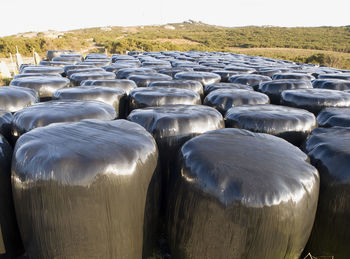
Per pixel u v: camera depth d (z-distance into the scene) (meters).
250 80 4.22
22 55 22.69
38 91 3.28
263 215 1.16
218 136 1.63
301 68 7.15
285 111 2.36
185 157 1.42
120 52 25.09
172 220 1.45
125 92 3.08
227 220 1.20
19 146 1.36
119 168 1.26
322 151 1.59
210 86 3.62
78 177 1.18
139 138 1.50
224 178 1.21
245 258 1.24
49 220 1.24
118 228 1.32
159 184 1.59
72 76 3.99
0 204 1.45
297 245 1.32
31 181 1.21
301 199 1.23
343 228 1.47
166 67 5.77
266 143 1.56
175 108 2.28
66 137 1.43
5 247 1.50
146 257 1.59
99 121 1.75
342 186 1.43
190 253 1.36
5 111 2.22
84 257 1.30
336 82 3.76
